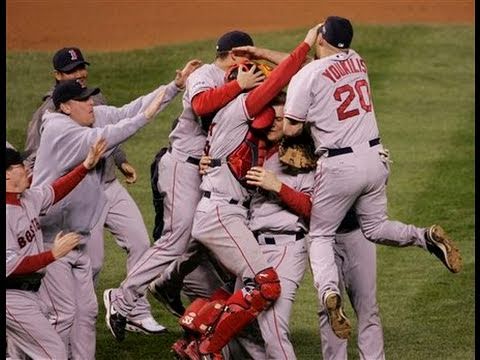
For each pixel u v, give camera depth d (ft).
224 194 104.78
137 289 116.57
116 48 236.02
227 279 114.32
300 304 129.59
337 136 103.91
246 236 103.65
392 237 107.45
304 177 106.63
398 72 222.07
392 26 248.73
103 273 139.54
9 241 97.60
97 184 108.68
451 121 197.88
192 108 108.68
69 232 107.34
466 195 164.66
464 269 138.31
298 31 246.88
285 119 103.30
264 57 111.14
